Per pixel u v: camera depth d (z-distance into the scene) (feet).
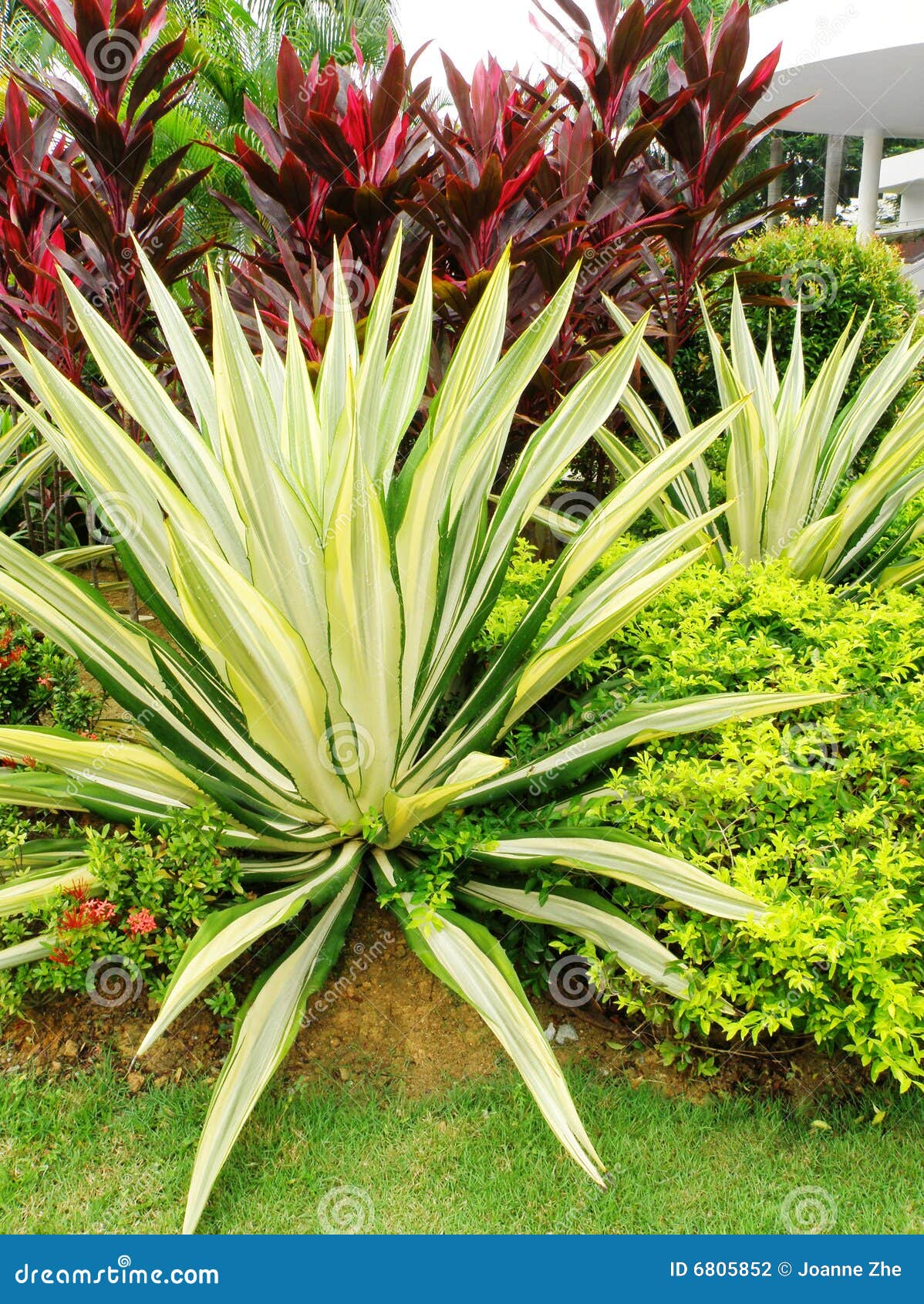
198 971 7.08
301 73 14.08
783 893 8.11
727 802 9.28
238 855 9.84
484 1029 9.10
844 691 10.04
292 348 10.02
